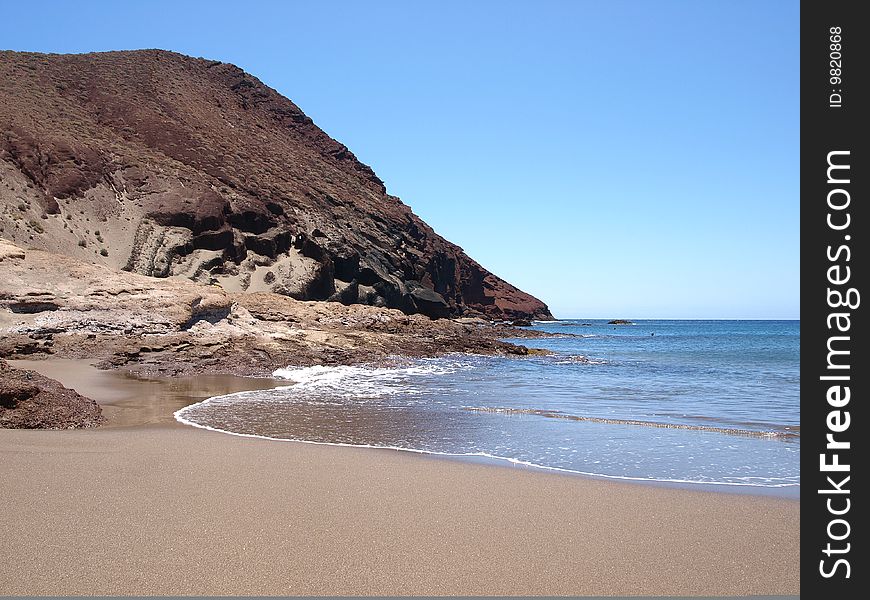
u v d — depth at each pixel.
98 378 20.34
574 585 5.23
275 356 27.47
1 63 83.25
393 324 51.12
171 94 95.81
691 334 101.88
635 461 10.07
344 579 5.24
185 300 29.39
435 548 5.95
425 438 11.84
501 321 109.50
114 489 7.47
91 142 69.44
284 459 9.43
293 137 111.94
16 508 6.68
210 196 65.81
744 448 11.15
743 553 6.00
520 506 7.35
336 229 78.56
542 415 14.91
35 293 25.91
